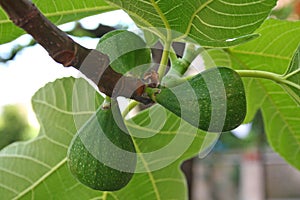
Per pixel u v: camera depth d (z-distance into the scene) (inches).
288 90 18.7
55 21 20.3
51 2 19.8
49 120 24.2
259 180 127.4
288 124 26.5
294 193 128.0
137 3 16.7
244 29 17.2
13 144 24.6
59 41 15.1
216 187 129.0
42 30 14.8
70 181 24.4
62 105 24.0
